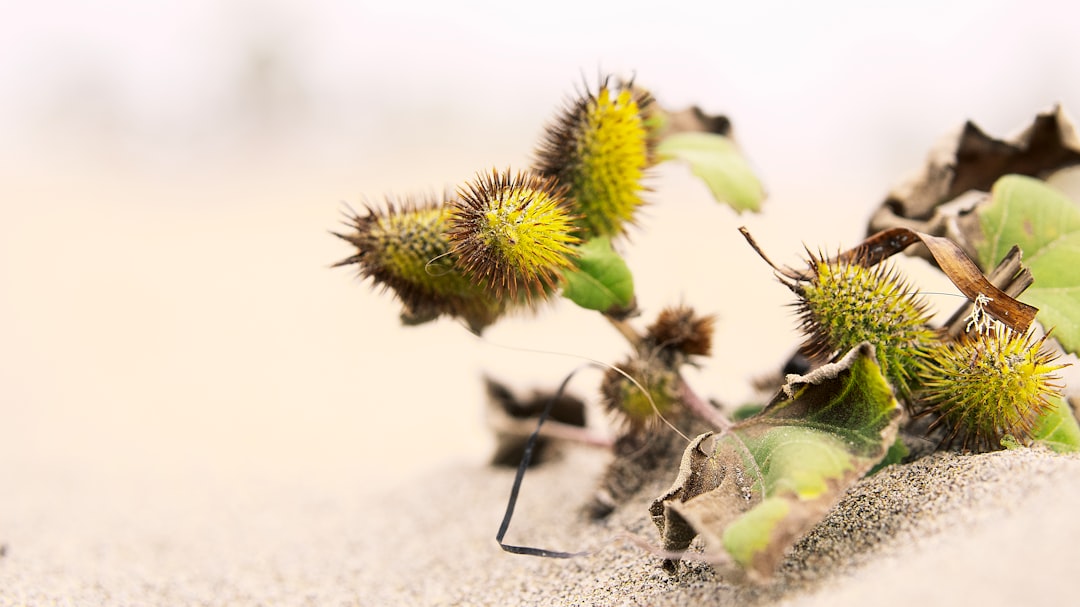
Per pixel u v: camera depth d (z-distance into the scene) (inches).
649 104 12.6
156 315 36.8
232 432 25.1
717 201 12.7
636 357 12.4
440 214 11.8
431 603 12.4
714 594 10.5
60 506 16.2
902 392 11.3
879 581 9.8
